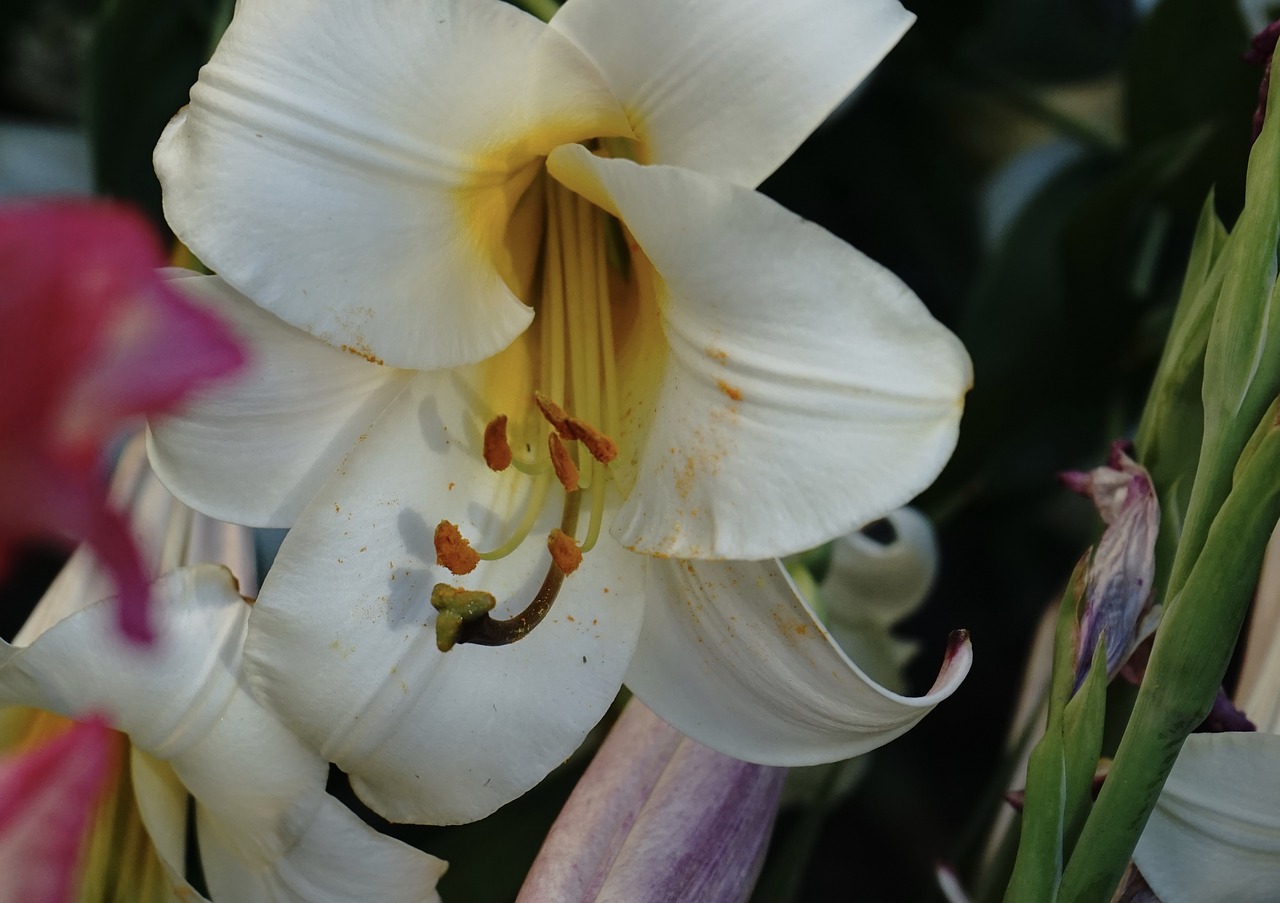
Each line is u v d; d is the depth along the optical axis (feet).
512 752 1.51
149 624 1.10
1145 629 1.52
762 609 1.47
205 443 1.49
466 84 1.43
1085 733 1.45
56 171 2.05
